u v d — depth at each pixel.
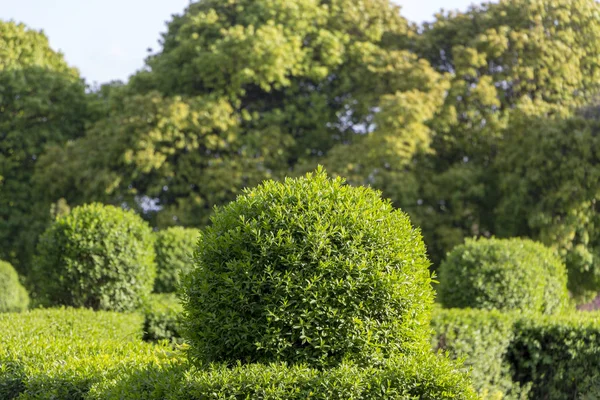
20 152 31.00
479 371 11.01
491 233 28.48
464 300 13.42
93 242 12.52
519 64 29.48
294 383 5.91
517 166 26.89
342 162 26.84
